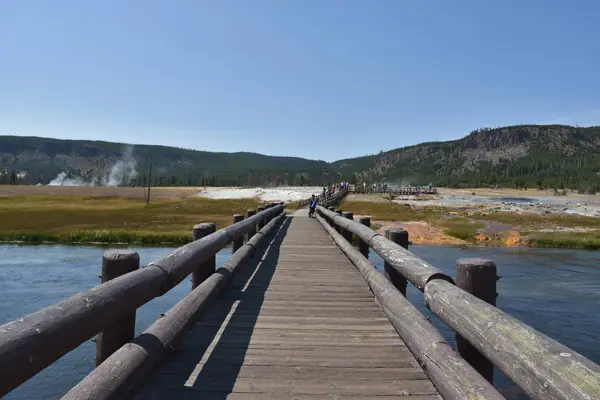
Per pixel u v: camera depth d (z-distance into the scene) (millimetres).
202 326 4383
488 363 2592
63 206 51656
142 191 99875
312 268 7871
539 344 1499
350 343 3947
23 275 15125
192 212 43750
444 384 2279
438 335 2779
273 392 2926
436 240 26750
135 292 2328
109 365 2189
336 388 3002
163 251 21422
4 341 1324
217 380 3104
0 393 1280
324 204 36094
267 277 7020
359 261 6547
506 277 16547
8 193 84375
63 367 7590
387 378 3186
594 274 17141
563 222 35719
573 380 1250
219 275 5227
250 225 8461
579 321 10906
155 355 2641
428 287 2797
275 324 4500
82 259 18469
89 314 1807
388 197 62969
